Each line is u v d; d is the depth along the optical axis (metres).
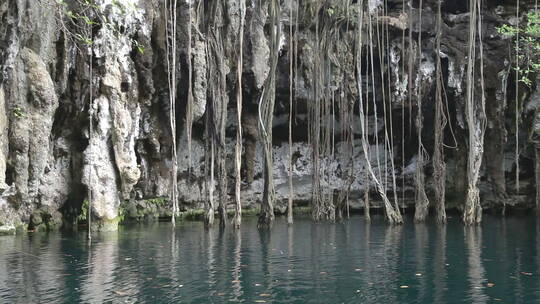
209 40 18.69
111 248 13.38
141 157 21.00
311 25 23.45
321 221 21.94
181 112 21.38
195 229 18.80
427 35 24.47
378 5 24.23
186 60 20.06
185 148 23.53
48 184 17.38
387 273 10.03
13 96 14.97
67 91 17.25
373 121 26.81
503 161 24.66
